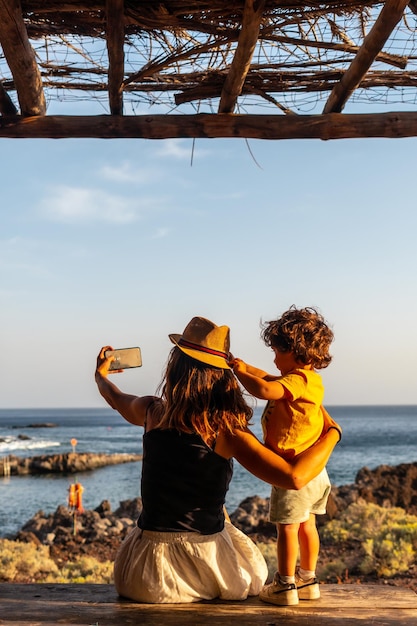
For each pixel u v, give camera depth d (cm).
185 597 300
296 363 299
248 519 1725
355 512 1573
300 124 425
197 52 390
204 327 296
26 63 374
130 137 431
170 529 292
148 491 297
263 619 281
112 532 1803
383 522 1460
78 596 321
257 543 1434
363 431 11312
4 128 422
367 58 376
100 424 15850
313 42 392
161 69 401
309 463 281
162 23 359
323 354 299
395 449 7181
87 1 344
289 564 299
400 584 1004
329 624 276
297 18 372
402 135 427
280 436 288
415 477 2392
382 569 1080
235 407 289
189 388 286
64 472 5184
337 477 4366
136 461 6006
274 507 298
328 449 288
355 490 2295
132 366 334
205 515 295
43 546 1573
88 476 4781
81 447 7794
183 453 288
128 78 408
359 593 324
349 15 372
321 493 304
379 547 1155
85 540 1722
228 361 297
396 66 413
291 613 290
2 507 3061
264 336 309
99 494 3581
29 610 297
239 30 366
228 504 2734
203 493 292
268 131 427
